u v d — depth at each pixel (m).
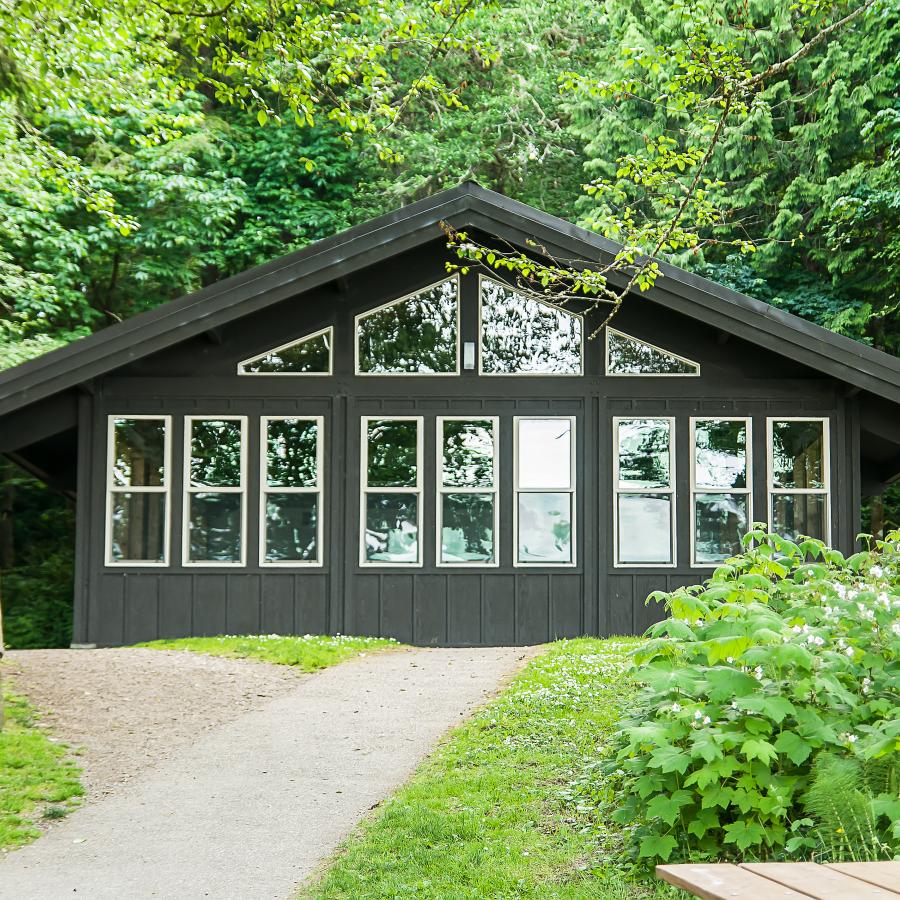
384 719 9.41
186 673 11.28
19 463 16.58
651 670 5.49
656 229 11.41
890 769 5.11
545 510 14.66
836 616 5.73
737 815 5.34
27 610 22.86
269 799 7.31
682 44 10.65
